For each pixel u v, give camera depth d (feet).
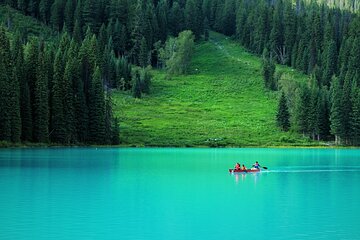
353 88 585.63
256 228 135.13
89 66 547.49
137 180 225.56
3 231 130.21
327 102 602.03
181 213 152.97
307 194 191.11
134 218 145.59
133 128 572.51
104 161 317.63
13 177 229.45
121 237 125.49
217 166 294.87
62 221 141.08
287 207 163.94
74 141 495.82
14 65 460.55
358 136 576.20
